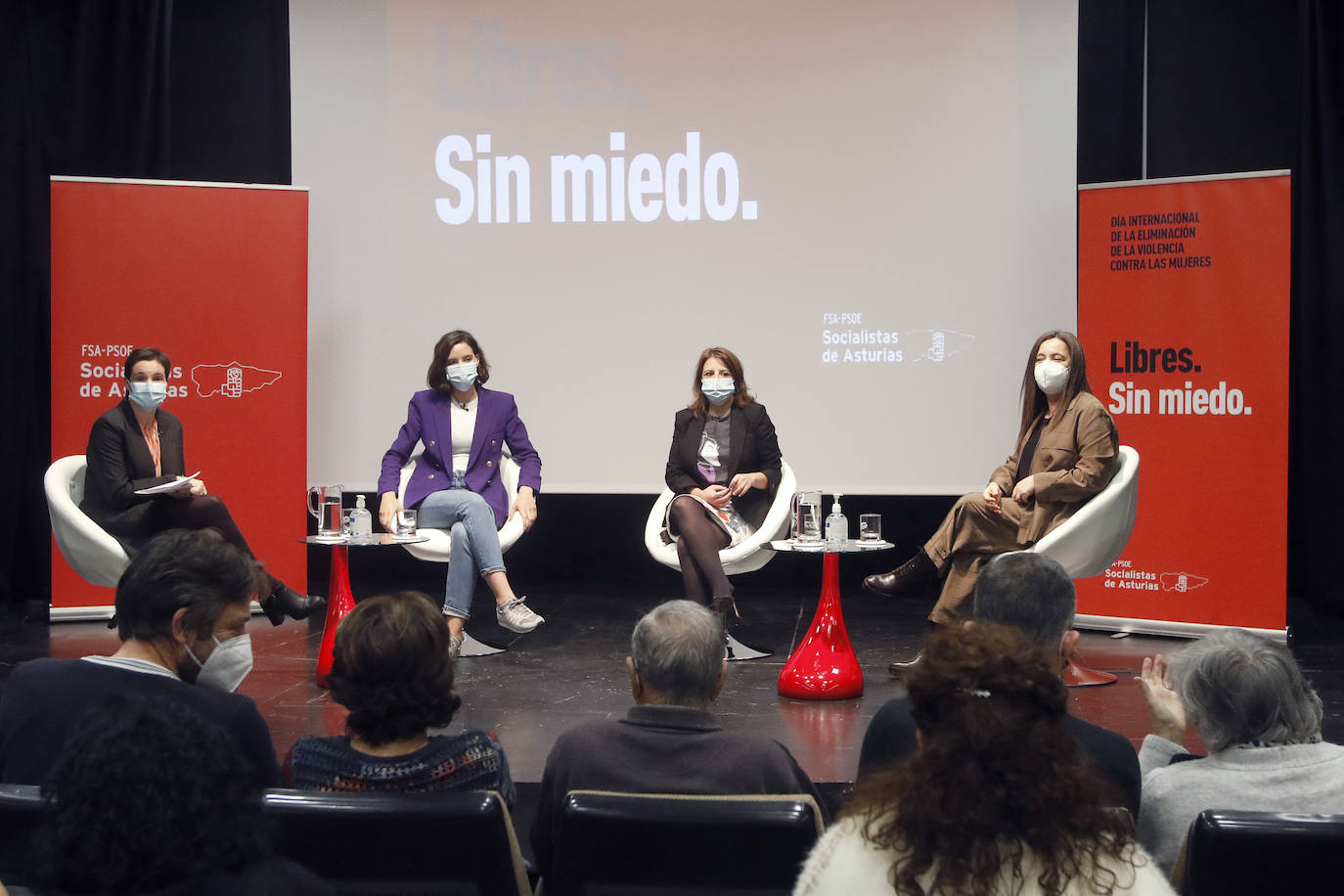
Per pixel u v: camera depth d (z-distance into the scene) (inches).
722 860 56.9
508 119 209.6
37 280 211.9
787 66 205.3
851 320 205.8
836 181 205.2
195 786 38.8
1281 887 53.9
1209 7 202.4
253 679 149.5
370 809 56.5
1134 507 151.9
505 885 58.1
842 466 207.2
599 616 192.5
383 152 210.4
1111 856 41.0
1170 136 205.3
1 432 209.5
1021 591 91.7
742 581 226.2
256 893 39.3
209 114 218.7
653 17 207.2
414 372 211.5
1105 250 183.9
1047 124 199.8
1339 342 196.2
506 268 210.4
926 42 202.2
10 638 178.5
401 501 173.8
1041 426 156.3
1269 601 174.9
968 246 202.8
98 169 213.2
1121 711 133.8
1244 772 62.4
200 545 71.4
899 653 165.3
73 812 38.0
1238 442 176.1
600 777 65.4
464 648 163.5
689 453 170.4
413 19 209.6
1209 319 177.5
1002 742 41.8
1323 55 194.7
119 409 167.6
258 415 196.9
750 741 66.6
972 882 40.1
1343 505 196.1
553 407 211.3
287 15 217.5
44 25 210.8
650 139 208.1
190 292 194.7
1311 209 198.1
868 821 42.6
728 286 207.8
